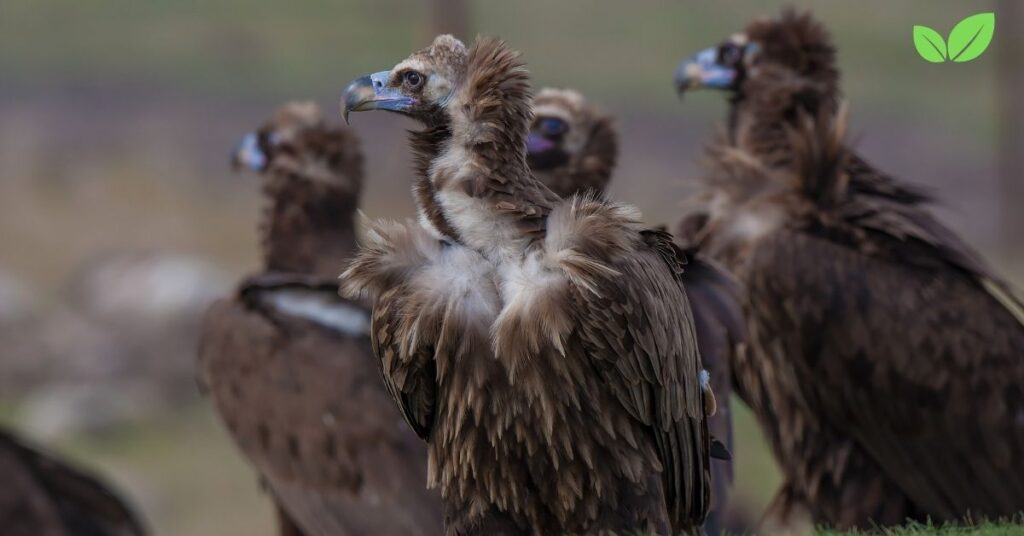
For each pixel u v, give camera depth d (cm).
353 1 5638
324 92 4953
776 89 1290
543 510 789
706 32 5741
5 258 4150
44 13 5375
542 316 745
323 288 1288
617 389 762
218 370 1296
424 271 779
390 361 789
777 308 1212
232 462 3145
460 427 777
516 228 770
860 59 5688
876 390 1212
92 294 3672
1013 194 4722
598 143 1188
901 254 1235
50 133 4606
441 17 3472
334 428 1223
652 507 785
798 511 1273
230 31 5309
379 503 1198
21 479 1333
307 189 1384
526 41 5541
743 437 2386
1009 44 4994
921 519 1237
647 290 761
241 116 4788
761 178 1258
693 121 4962
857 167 1298
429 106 795
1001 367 1224
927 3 6228
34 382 3472
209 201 4475
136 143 4631
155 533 2841
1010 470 1222
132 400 3372
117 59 5072
